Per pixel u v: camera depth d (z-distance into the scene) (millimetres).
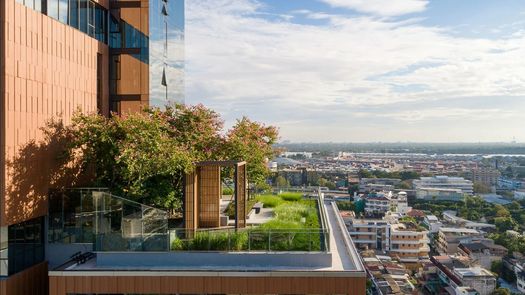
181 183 18406
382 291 74375
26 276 15398
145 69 21969
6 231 14562
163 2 24547
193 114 19641
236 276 12859
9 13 14258
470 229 123250
